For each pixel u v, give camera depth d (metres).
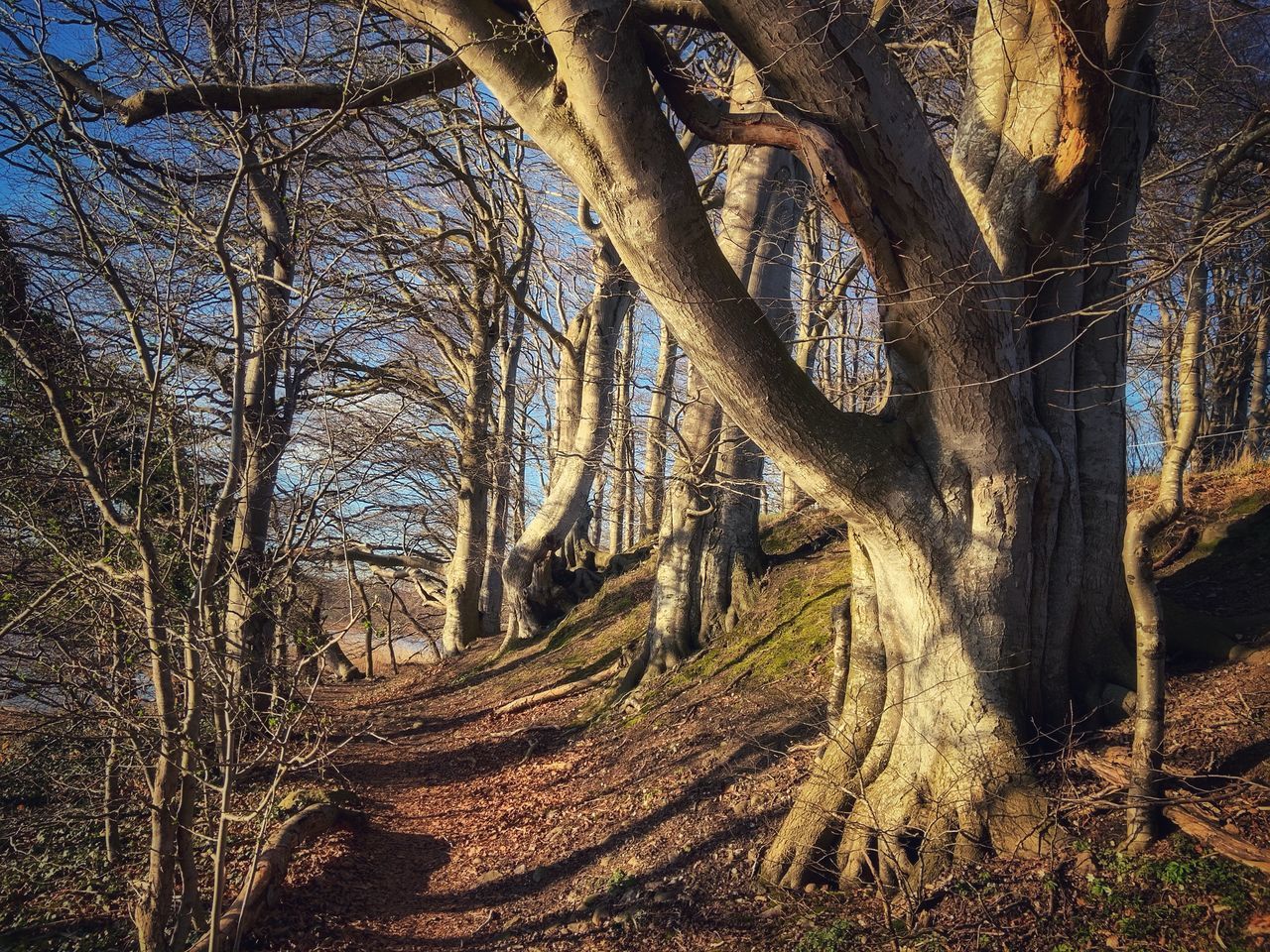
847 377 12.40
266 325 6.64
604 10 4.36
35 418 5.66
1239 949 3.90
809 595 10.49
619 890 6.37
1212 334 9.61
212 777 5.41
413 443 15.84
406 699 17.59
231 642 5.22
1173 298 7.12
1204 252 4.45
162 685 4.77
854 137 4.67
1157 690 4.57
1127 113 6.04
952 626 5.48
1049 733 5.64
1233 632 6.61
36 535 5.34
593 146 4.68
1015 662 5.50
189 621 4.73
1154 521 4.38
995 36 5.82
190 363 6.04
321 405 8.94
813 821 5.87
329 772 10.51
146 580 4.72
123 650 5.27
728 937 5.35
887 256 4.98
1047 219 5.48
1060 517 5.84
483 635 20.98
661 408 12.28
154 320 5.32
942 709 5.47
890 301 5.19
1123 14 5.47
